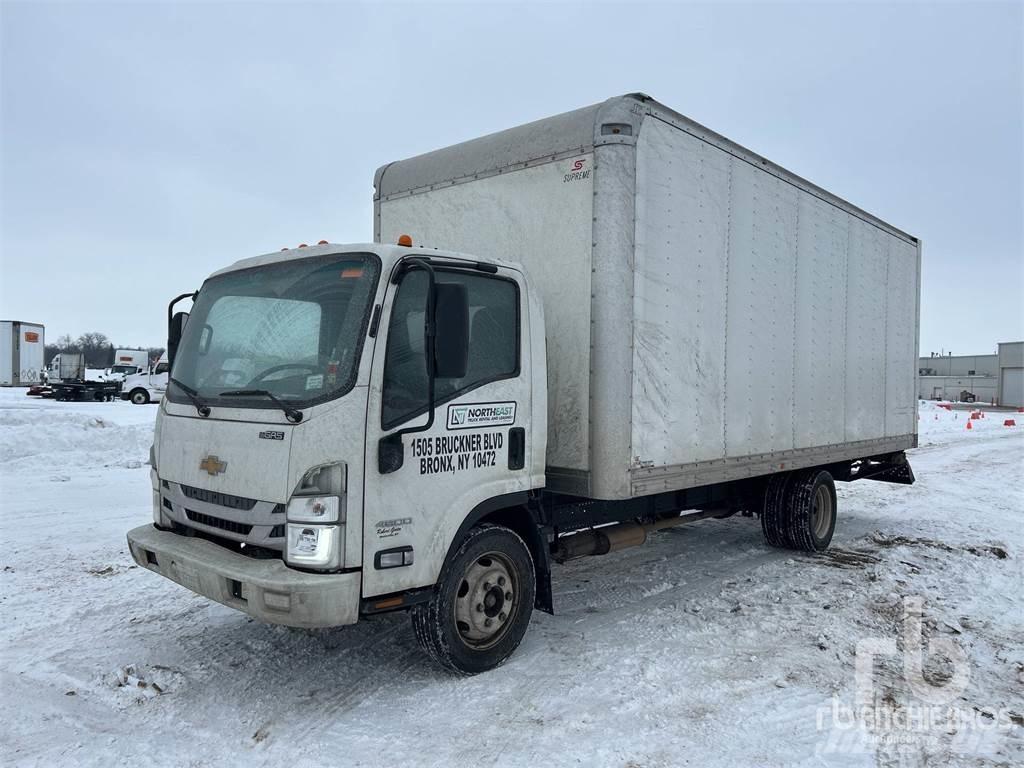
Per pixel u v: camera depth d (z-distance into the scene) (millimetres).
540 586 5008
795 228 7164
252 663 4703
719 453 6074
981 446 21578
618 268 4980
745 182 6383
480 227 5766
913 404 10016
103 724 3912
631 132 5051
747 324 6434
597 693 4312
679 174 5547
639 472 5156
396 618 5570
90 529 8164
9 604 5715
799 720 4035
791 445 7184
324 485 3760
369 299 4012
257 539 3912
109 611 5617
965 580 7031
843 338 8148
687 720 4004
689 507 6945
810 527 7832
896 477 10008
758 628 5527
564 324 5191
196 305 4930
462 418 4383
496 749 3670
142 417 23562
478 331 4547
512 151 5582
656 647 5078
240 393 4121
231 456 4074
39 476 11594
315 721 3955
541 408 4930
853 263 8320
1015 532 9383
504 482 4656
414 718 3992
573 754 3625
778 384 6930
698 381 5789
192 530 4406
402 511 4043
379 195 6602
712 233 5938
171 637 5113
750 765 3551
